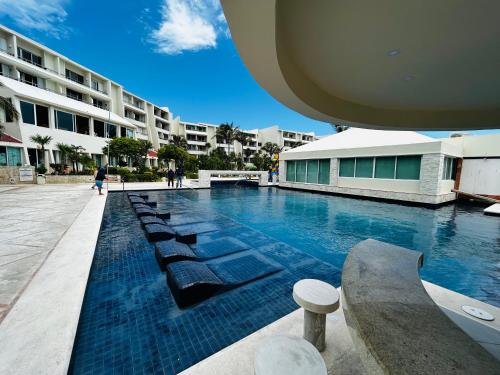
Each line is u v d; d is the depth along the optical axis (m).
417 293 1.20
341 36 2.23
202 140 52.78
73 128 22.09
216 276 3.39
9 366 1.56
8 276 2.84
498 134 11.65
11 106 13.86
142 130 38.34
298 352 1.14
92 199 9.59
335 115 3.61
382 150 11.78
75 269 3.05
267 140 57.66
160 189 15.20
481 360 0.77
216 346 2.19
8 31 20.31
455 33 2.12
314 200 12.23
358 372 1.54
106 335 2.28
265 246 5.15
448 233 6.39
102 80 30.41
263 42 1.92
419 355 0.79
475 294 3.40
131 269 3.72
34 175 16.12
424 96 3.59
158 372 1.89
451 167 12.13
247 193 15.03
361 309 1.06
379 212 9.22
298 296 1.68
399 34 2.16
